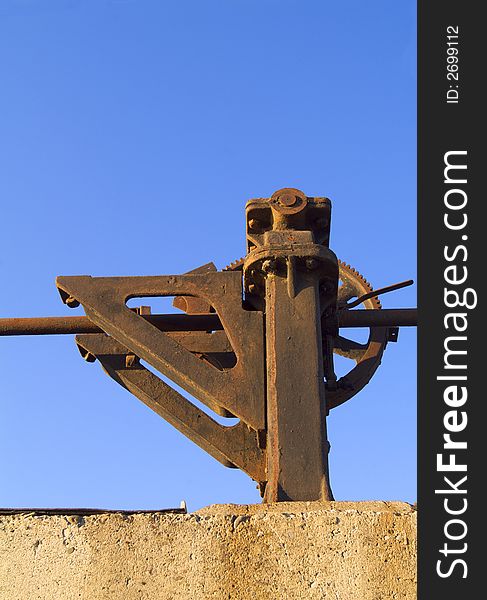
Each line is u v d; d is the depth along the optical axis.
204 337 5.15
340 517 3.62
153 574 3.56
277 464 4.06
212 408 4.57
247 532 3.61
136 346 4.44
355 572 3.55
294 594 3.52
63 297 4.60
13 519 3.64
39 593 3.54
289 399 4.18
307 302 4.35
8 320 5.12
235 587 3.54
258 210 4.51
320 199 4.52
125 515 3.65
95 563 3.57
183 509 3.76
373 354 5.36
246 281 4.50
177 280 4.52
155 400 4.98
